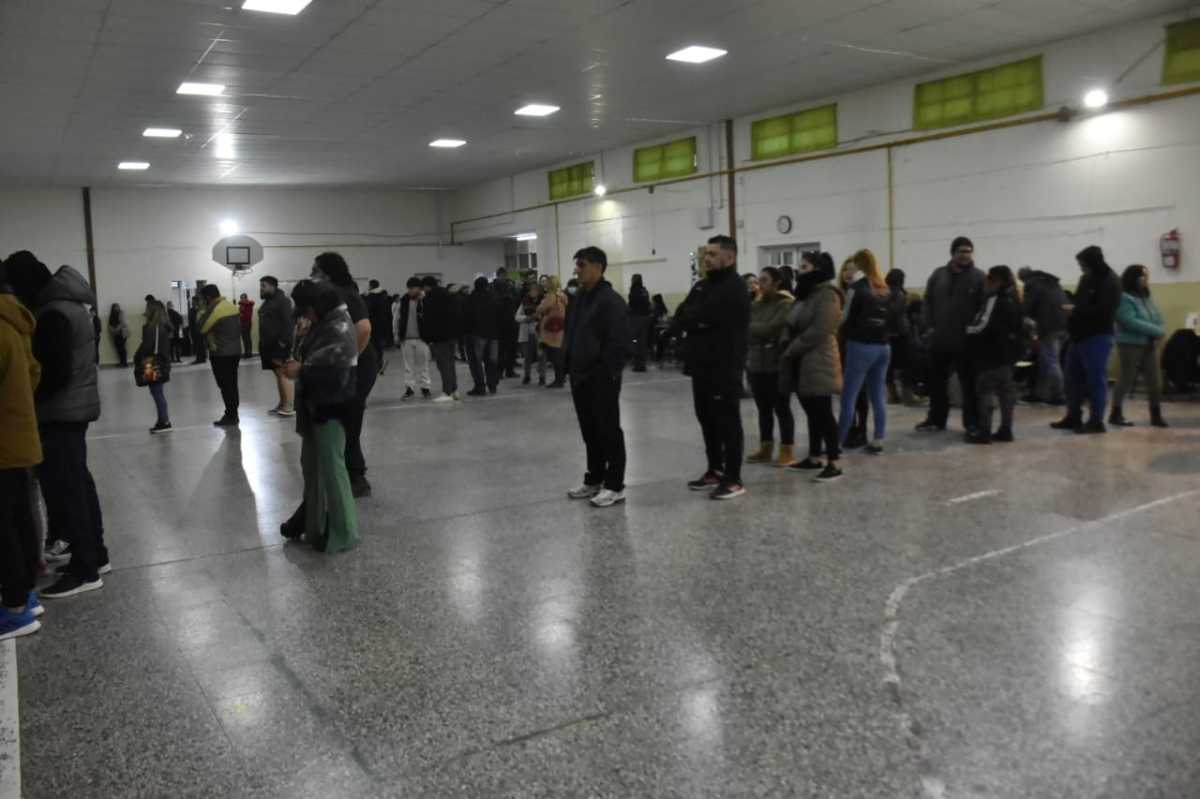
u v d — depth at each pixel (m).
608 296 5.40
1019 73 10.75
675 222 16.36
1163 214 9.60
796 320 5.94
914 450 6.90
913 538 4.62
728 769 2.53
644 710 2.90
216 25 8.71
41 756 2.73
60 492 4.15
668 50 10.37
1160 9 9.23
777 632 3.48
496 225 22.05
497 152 17.55
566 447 7.55
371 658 3.38
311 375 4.61
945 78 11.59
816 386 5.85
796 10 8.96
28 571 3.85
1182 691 2.90
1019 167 10.89
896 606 3.71
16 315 3.61
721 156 15.20
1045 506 5.14
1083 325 7.32
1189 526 4.67
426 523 5.26
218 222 21.30
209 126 13.64
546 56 10.45
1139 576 3.97
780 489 5.76
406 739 2.77
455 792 2.47
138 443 8.43
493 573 4.31
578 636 3.51
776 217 14.27
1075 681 3.00
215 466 7.20
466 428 8.75
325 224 22.56
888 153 12.41
